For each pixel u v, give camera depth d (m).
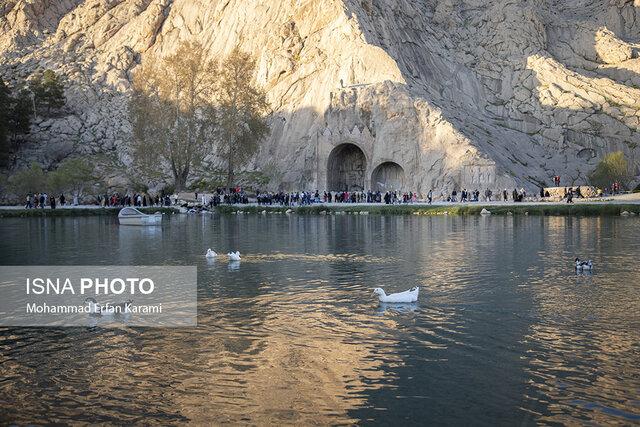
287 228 60.34
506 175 98.50
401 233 53.25
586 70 134.75
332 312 24.69
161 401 16.22
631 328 21.91
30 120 135.88
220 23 150.50
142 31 158.62
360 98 107.81
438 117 103.75
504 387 16.80
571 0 159.12
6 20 175.62
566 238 47.50
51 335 22.09
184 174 100.12
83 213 86.50
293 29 132.12
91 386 17.25
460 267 34.78
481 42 136.88
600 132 119.94
